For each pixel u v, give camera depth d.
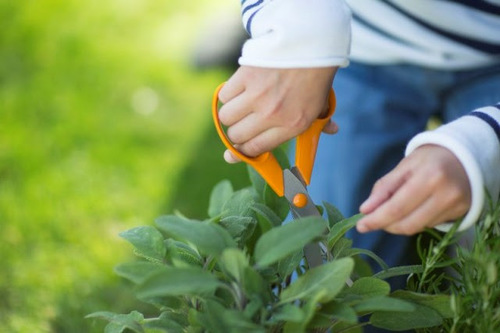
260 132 0.98
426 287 1.05
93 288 2.00
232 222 0.97
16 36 3.23
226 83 1.00
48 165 2.52
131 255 2.14
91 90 2.94
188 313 0.91
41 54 3.13
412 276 1.00
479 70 1.54
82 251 2.15
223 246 0.83
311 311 0.78
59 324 1.87
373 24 1.52
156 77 3.04
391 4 1.46
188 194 2.43
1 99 2.86
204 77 3.08
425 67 1.57
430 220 0.87
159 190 2.45
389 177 0.88
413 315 0.91
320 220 0.81
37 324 1.87
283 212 1.07
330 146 1.64
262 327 0.80
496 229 0.93
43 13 3.36
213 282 0.79
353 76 1.66
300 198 1.00
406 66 1.59
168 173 2.53
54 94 2.90
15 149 2.58
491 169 0.89
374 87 1.64
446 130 0.89
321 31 0.94
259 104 0.97
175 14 3.43
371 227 0.87
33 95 2.88
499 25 1.43
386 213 0.86
